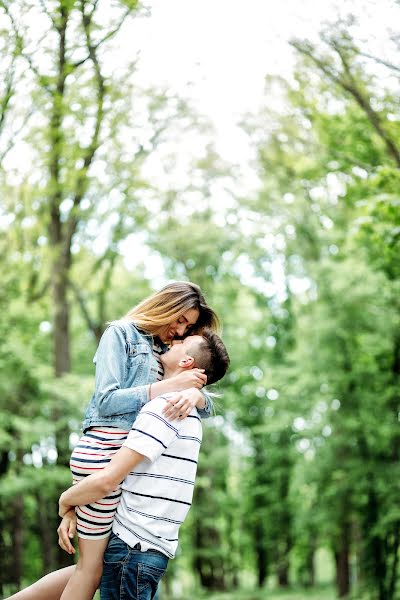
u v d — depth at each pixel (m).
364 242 13.66
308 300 21.80
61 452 14.53
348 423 16.64
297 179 15.69
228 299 23.48
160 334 3.65
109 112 10.64
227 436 27.12
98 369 3.45
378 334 16.55
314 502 18.20
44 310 18.08
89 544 3.29
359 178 11.54
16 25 7.90
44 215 14.89
